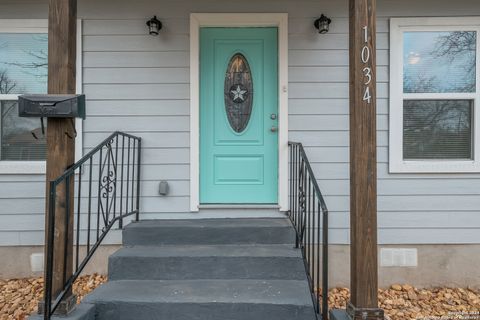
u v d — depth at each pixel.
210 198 3.55
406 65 3.49
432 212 3.45
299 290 2.45
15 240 3.43
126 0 3.48
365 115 2.25
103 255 3.45
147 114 3.49
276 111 3.56
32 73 3.51
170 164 3.49
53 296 2.19
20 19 3.46
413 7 3.46
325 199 3.48
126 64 3.49
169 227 3.03
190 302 2.28
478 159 3.43
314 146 3.48
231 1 3.49
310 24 3.50
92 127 3.47
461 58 3.48
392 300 3.20
